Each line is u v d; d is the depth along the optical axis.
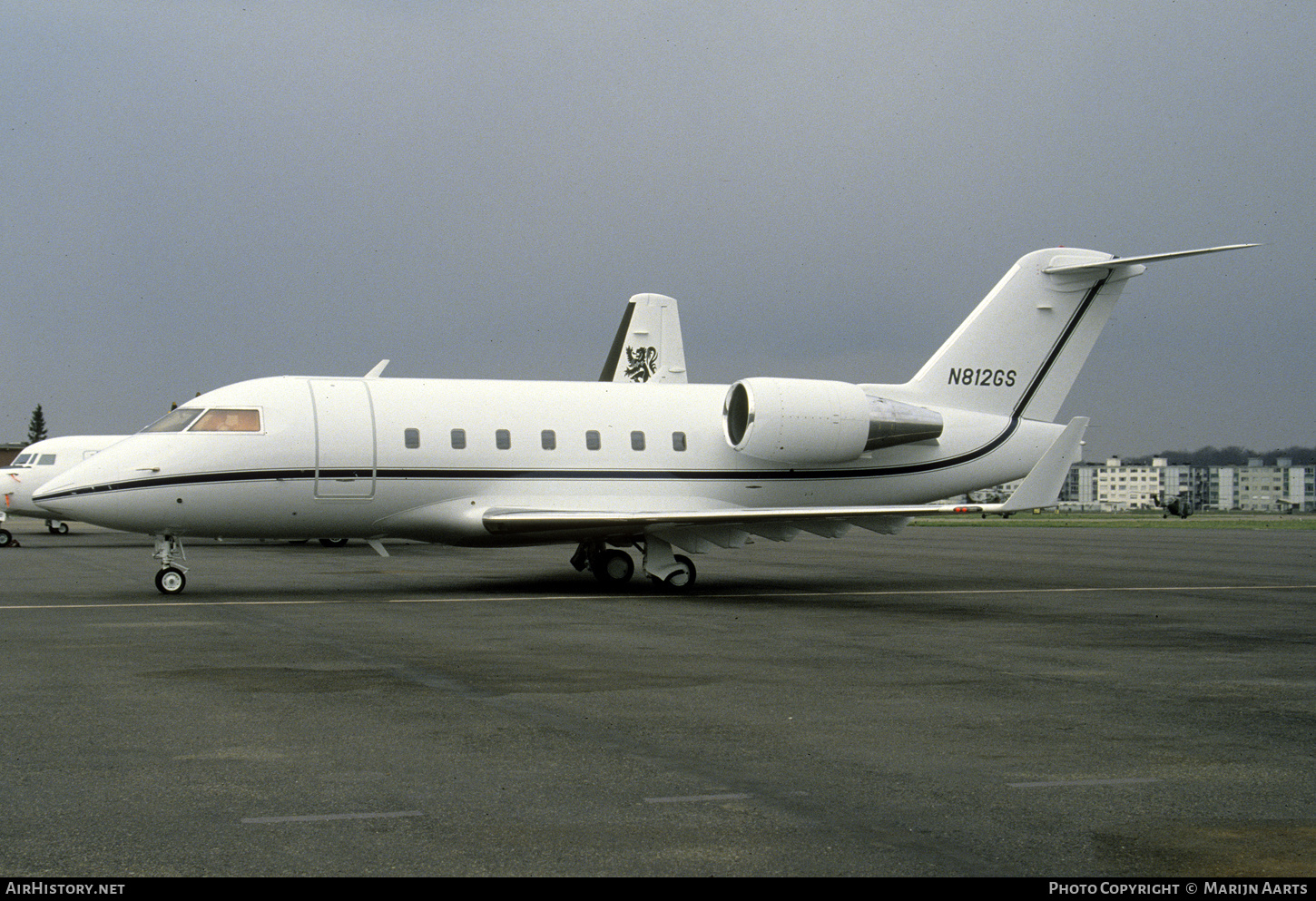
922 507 17.52
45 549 33.38
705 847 5.63
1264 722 8.70
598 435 20.44
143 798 6.39
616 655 11.88
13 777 6.82
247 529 18.75
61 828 5.84
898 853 5.57
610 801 6.38
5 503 35.72
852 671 10.98
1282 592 20.38
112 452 18.12
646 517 18.31
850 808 6.32
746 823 6.02
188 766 7.10
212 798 6.39
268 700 9.29
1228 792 6.71
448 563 26.97
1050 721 8.66
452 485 19.41
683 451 20.83
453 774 6.95
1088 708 9.22
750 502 21.19
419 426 19.34
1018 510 16.97
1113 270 22.97
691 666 11.17
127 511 17.80
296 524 18.89
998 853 5.59
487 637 13.24
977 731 8.29
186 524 18.25
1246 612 16.83
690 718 8.68
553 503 19.98
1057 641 13.29
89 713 8.70
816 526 19.72
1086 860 5.50
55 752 7.43
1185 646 12.98
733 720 8.62
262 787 6.62
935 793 6.63
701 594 19.14
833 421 20.86
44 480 36.22
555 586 20.42
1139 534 51.41
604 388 21.19
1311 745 7.94
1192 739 8.12
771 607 17.02
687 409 21.27
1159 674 10.95
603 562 20.62
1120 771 7.17
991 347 22.59
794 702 9.33
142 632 13.44
